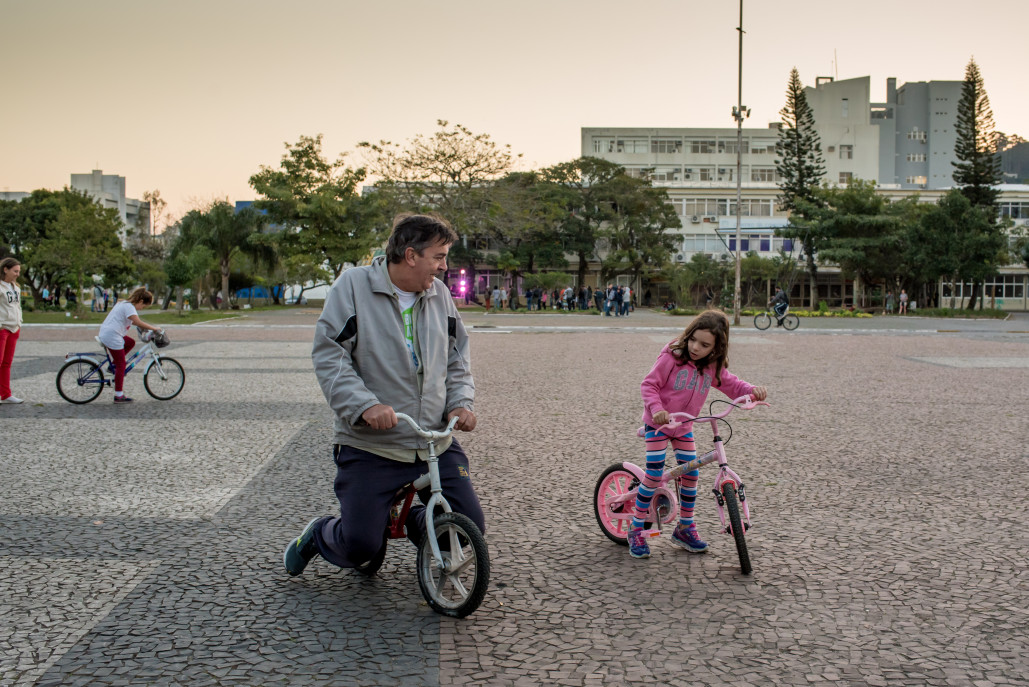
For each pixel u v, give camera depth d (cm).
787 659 311
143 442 731
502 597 373
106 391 1062
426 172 4488
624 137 7612
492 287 6869
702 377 426
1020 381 1212
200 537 461
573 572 407
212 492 559
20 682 288
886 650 319
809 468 636
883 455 683
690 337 418
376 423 321
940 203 4956
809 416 885
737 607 362
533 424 833
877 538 462
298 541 384
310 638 327
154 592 376
